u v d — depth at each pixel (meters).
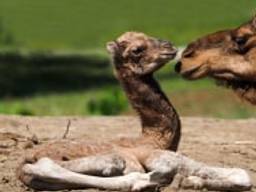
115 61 17.48
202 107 36.62
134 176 16.30
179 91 41.00
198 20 77.81
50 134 22.92
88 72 57.69
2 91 49.78
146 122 17.38
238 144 22.38
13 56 64.81
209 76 18.62
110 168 16.41
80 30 79.06
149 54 17.28
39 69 58.62
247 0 80.19
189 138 23.22
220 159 20.14
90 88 51.09
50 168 16.34
